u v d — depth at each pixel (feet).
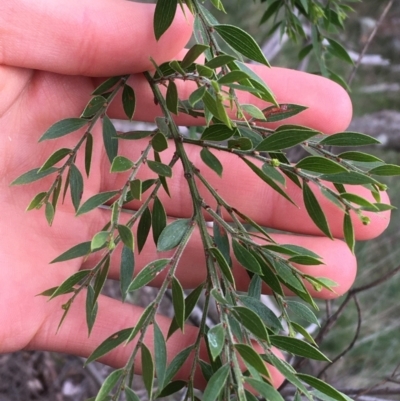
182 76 0.33
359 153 0.33
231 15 1.21
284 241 0.51
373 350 1.13
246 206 0.52
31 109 0.45
